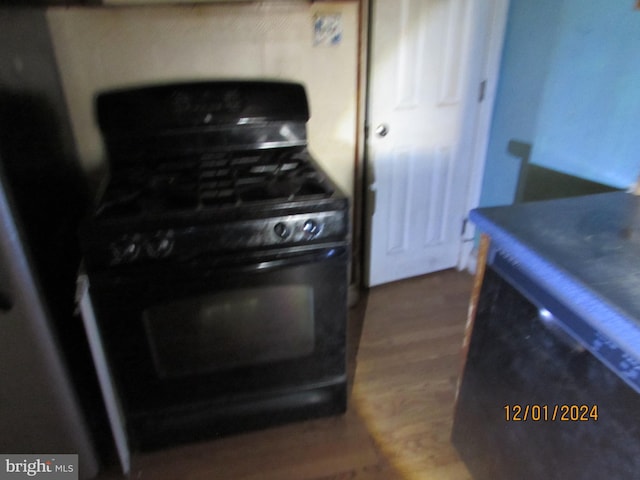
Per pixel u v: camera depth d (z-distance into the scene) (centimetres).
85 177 167
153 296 117
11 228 97
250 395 141
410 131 202
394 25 180
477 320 111
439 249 240
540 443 94
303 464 141
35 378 113
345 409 154
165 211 111
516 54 188
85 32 150
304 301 130
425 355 187
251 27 162
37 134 120
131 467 140
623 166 134
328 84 176
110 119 154
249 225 115
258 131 165
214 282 119
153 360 126
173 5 152
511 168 199
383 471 139
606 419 76
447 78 197
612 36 134
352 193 198
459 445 132
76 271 139
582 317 77
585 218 100
